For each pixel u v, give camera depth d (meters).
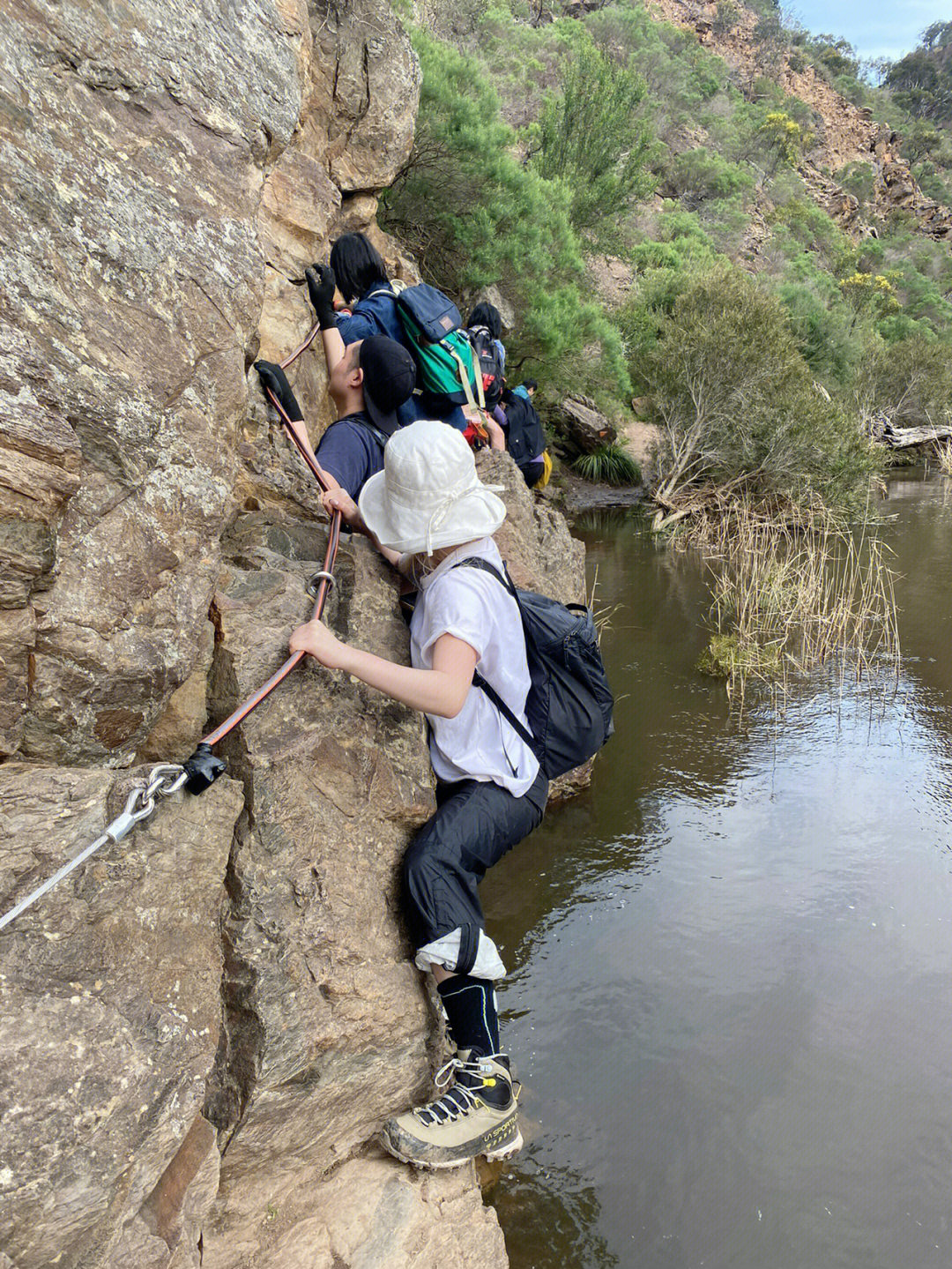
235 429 2.00
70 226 1.61
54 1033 1.33
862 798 4.39
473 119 10.12
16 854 1.45
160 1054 1.45
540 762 2.18
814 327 22.31
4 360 1.42
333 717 2.06
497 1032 2.05
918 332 38.34
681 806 4.28
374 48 6.00
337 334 3.05
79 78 1.72
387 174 6.44
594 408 14.66
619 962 3.13
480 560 2.04
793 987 3.02
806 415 11.60
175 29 1.98
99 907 1.51
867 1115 2.51
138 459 1.67
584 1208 2.21
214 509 1.88
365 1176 2.00
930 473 17.94
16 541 1.43
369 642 2.20
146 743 1.94
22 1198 1.21
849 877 3.69
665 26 57.50
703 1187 2.28
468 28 24.97
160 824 1.67
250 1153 1.80
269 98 2.25
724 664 6.15
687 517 11.95
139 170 1.80
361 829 2.02
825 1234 2.15
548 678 2.20
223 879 1.78
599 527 11.78
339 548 2.38
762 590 7.77
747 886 3.61
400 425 3.24
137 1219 1.44
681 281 16.95
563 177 16.66
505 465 4.46
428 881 1.97
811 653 6.63
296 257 4.45
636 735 5.12
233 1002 1.77
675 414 12.61
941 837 4.03
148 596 1.71
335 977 1.85
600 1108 2.51
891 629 7.21
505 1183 2.28
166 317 1.78
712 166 39.78
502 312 11.04
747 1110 2.51
